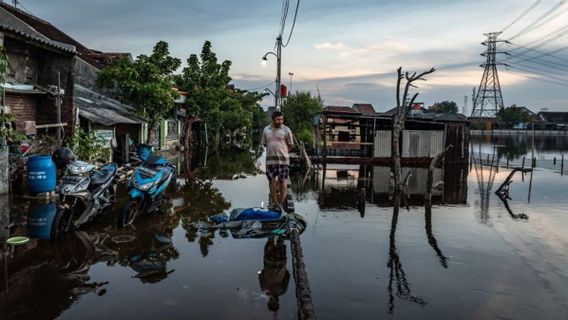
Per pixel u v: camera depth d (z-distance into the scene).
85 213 6.82
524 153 41.22
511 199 12.09
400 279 5.08
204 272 5.09
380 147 24.81
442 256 6.07
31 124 11.16
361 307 4.26
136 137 20.30
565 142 69.19
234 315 3.95
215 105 26.53
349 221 8.31
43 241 6.20
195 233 6.86
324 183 15.20
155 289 4.53
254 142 46.47
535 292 4.80
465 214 9.51
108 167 7.80
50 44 11.25
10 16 17.50
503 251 6.42
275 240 6.55
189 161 20.31
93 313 3.94
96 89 20.17
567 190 14.27
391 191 13.31
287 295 4.46
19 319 3.80
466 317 4.12
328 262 5.63
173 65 18.50
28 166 9.14
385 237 7.07
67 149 6.90
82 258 5.51
